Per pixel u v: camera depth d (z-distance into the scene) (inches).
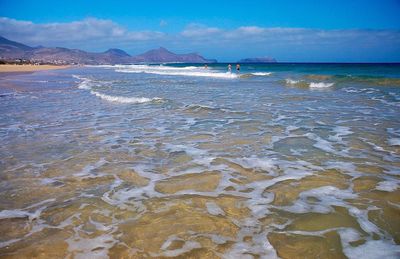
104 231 154.0
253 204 180.2
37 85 1015.0
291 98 635.5
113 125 399.2
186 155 273.7
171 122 413.1
